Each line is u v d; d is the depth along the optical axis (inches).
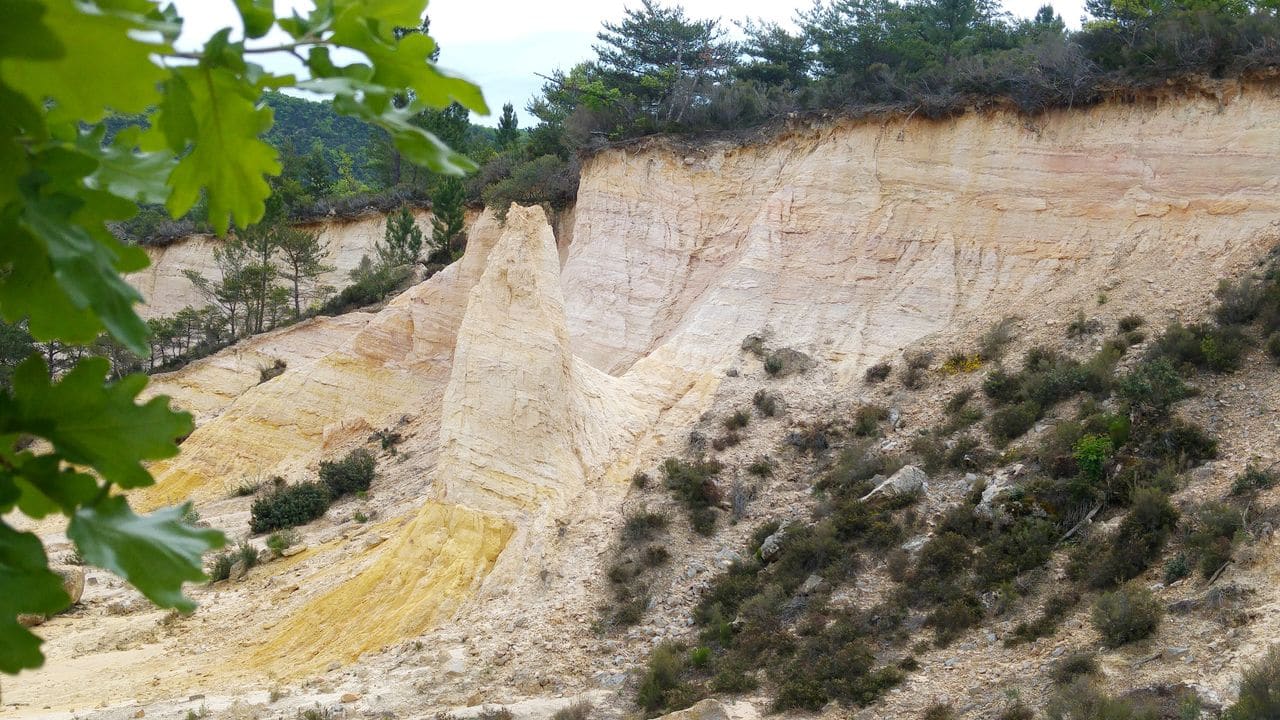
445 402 1277.1
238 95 99.4
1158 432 1019.9
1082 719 690.8
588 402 1320.1
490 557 1152.2
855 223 1515.7
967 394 1230.3
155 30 79.8
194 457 1819.6
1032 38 2373.3
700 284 1595.7
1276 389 1030.4
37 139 83.1
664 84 2669.8
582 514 1198.9
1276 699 637.9
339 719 893.2
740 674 893.2
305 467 1752.0
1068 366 1185.4
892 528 1032.8
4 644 84.3
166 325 2566.4
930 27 2679.6
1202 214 1332.4
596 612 1043.9
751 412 1314.0
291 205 3132.4
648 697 885.2
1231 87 1378.0
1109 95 1445.6
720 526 1142.3
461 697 931.3
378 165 3585.1
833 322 1445.6
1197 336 1139.9
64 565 1347.2
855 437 1237.7
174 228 2906.0
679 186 1678.2
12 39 73.7
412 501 1429.6
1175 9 1812.3
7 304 90.1
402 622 1069.8
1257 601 772.0
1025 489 1012.5
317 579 1211.2
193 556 93.4
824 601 971.9
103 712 922.1
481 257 1941.4
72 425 91.2
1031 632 842.8
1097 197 1409.9
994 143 1486.2
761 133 1674.5
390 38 105.3
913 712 791.1
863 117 1573.6
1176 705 695.1
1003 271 1418.6
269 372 2180.1
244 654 1075.9
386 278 2431.1
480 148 3203.7
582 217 1745.8
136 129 109.4
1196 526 887.7
